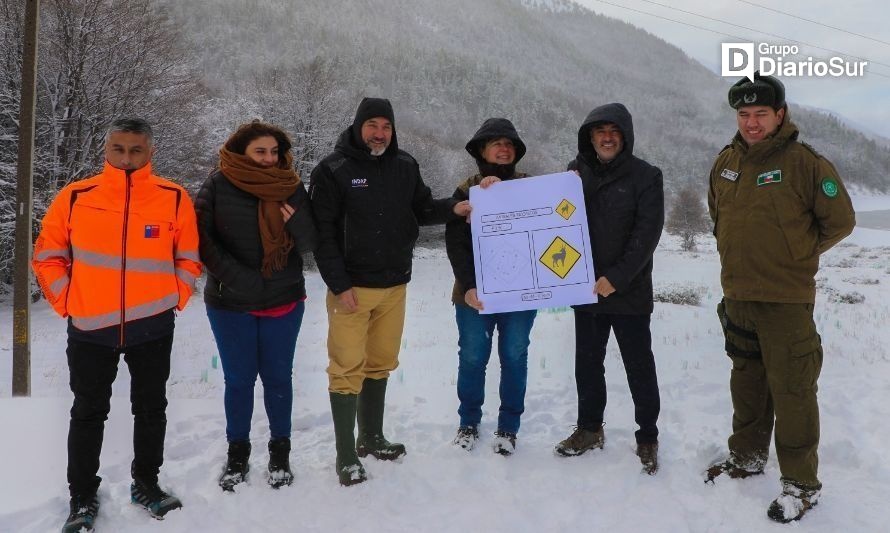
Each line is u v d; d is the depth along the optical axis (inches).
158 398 123.7
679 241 2160.4
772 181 125.0
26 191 319.6
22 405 169.6
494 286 149.9
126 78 815.7
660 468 144.9
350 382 140.6
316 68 1358.3
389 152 144.8
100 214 115.2
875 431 168.1
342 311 141.1
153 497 123.0
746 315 131.0
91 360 116.4
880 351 322.7
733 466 138.6
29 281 320.5
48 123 759.7
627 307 143.0
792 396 124.3
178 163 893.2
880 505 124.2
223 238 130.3
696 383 227.8
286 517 122.6
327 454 155.4
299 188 134.3
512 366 157.2
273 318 135.5
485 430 171.5
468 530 117.7
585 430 154.1
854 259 1355.8
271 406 138.6
